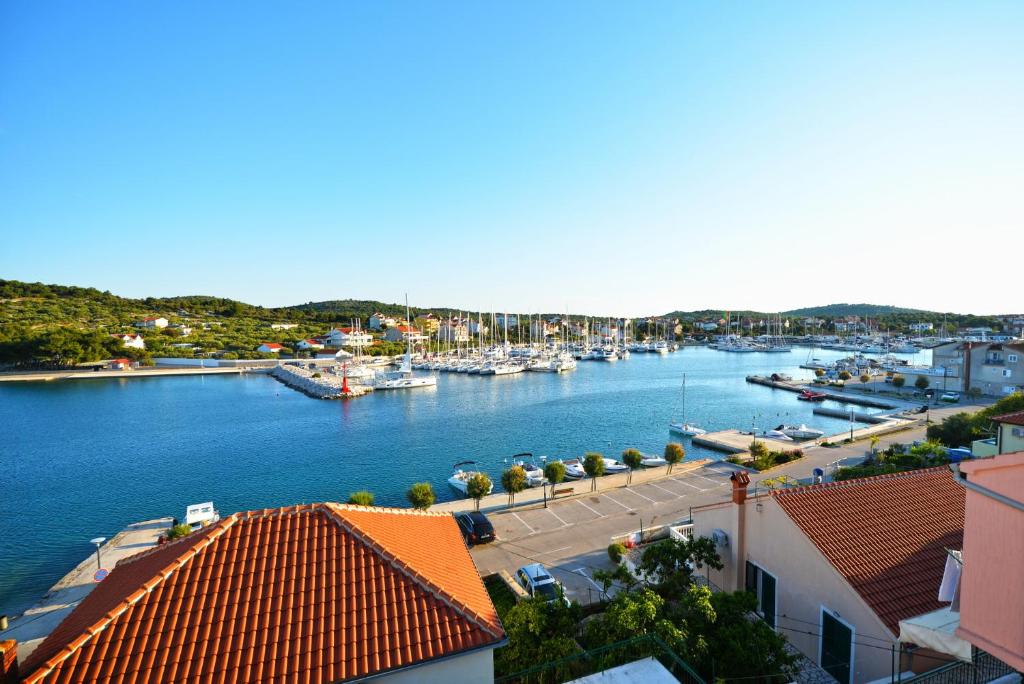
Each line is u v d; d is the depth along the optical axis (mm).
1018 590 7594
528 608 14648
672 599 16438
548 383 120750
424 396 103562
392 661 9492
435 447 63312
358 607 10477
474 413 84562
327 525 12453
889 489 17734
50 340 134875
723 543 18969
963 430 42750
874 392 89938
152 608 10055
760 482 39719
